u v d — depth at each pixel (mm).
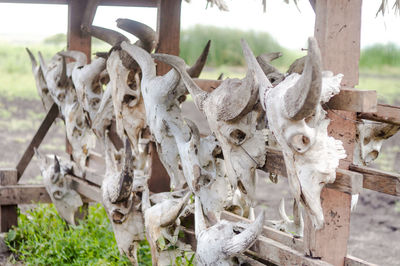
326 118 2879
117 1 5598
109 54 4305
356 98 2686
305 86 2377
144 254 4531
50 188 5043
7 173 5324
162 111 3674
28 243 4973
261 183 7723
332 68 2861
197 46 14891
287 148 2682
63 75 4945
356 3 2857
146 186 3959
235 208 3799
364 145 3666
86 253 4645
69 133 4965
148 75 3830
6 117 11078
